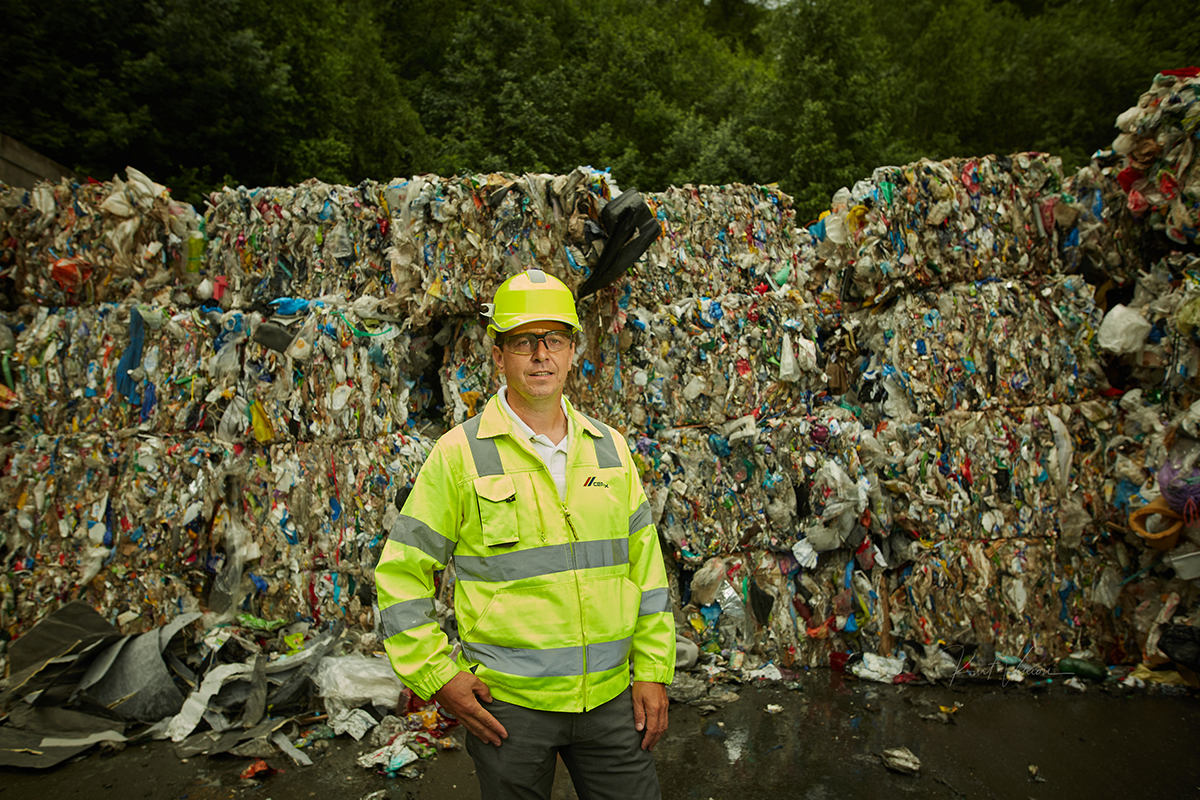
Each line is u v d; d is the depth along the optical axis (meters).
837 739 3.08
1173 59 18.92
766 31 17.62
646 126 16.50
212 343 4.05
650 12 22.05
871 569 3.96
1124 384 4.18
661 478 4.01
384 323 3.99
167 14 10.16
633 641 1.71
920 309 4.16
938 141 18.56
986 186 4.24
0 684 3.42
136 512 3.85
